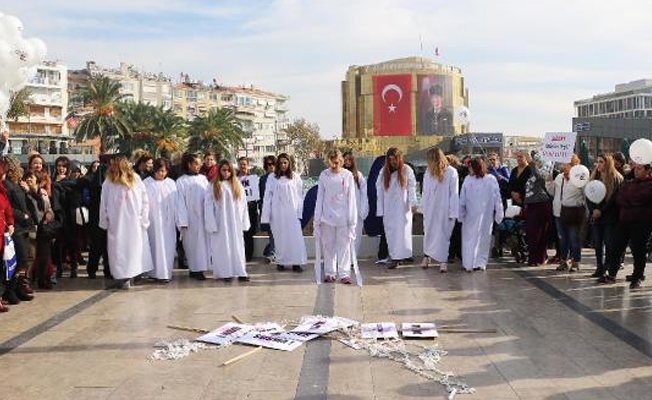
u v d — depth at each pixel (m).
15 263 8.55
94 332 7.17
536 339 6.71
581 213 10.61
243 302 8.69
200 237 10.48
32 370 5.86
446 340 6.71
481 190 10.88
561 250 10.94
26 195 8.99
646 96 121.62
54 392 5.29
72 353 6.38
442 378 5.46
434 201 10.91
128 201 9.71
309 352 6.33
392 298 8.84
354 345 6.48
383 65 94.31
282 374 5.67
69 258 11.02
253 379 5.55
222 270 10.30
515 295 8.95
